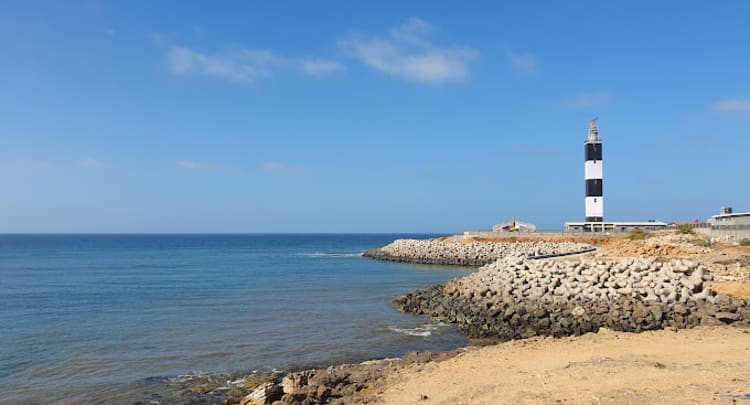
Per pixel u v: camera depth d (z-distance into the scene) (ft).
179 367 65.31
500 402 40.98
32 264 253.85
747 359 49.19
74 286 154.40
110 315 101.71
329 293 133.80
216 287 149.18
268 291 138.51
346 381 51.83
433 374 52.80
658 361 49.57
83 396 55.16
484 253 238.48
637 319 80.28
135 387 57.77
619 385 41.22
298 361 68.03
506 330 83.35
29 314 103.65
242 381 59.77
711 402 34.88
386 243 605.31
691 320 78.54
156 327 89.35
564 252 202.28
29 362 67.97
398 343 77.87
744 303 80.23
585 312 84.94
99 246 512.63
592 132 262.06
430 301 106.01
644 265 99.04
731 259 115.96
